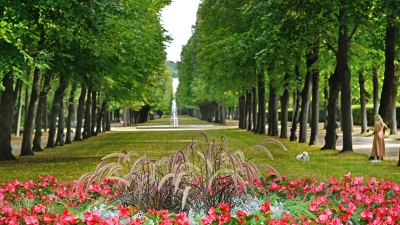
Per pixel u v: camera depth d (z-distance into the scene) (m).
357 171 18.20
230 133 54.72
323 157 24.16
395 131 46.06
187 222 5.95
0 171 19.50
